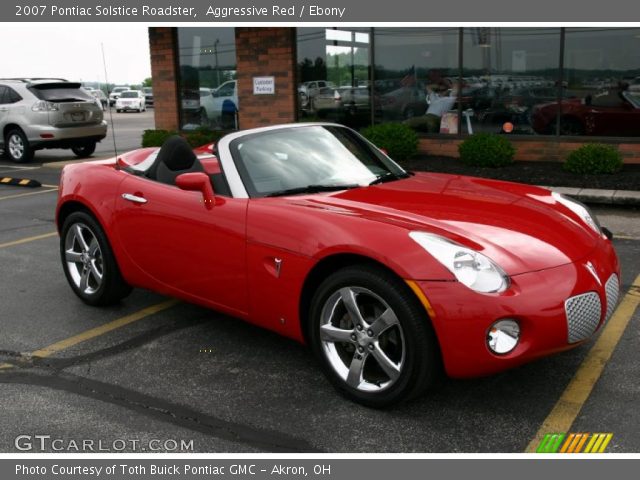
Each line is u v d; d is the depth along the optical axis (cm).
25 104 1452
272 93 1329
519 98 1138
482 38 1146
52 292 529
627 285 508
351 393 329
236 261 369
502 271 297
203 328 442
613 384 343
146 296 514
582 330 311
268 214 354
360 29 1238
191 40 1438
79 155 1609
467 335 289
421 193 379
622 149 1067
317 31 1277
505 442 293
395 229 312
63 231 493
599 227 385
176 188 413
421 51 1199
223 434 306
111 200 447
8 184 1159
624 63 1054
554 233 335
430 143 1212
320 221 333
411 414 319
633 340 398
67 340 426
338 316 337
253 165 389
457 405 326
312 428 309
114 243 449
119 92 4994
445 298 289
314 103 1308
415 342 299
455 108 1191
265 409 328
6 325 456
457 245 304
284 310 351
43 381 366
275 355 395
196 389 352
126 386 357
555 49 1097
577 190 871
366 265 314
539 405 324
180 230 399
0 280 565
